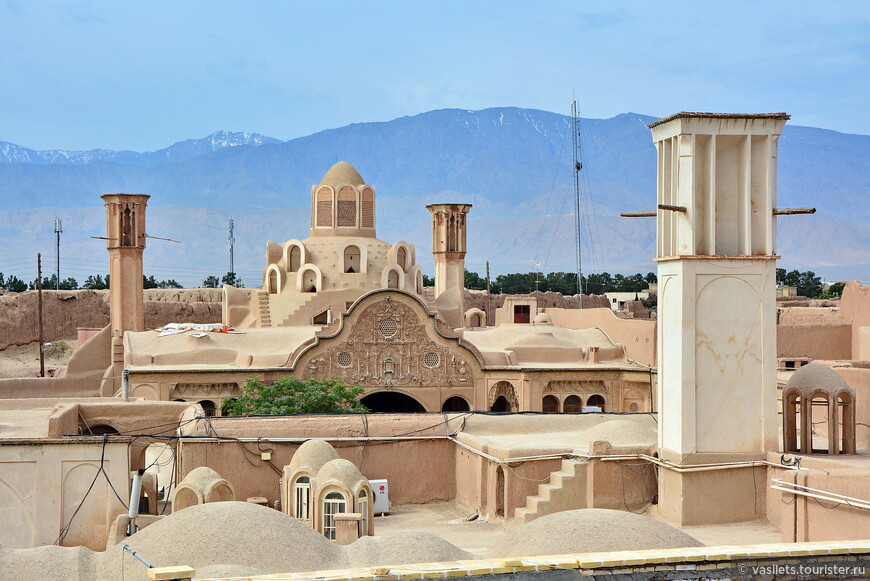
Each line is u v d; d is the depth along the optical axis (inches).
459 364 3272.6
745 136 1660.9
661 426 1727.4
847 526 1365.7
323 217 3855.8
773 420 1679.4
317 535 1129.4
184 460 1914.4
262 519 1097.4
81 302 5664.4
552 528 1061.1
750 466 1669.5
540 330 3548.2
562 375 3292.3
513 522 1782.7
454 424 2085.4
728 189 1685.5
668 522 1689.2
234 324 3727.9
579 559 745.6
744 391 1674.5
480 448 1929.1
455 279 4229.8
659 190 1733.5
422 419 2082.9
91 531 1663.4
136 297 3727.9
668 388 1702.8
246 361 3196.4
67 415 1797.5
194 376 3107.8
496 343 3538.4
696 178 1663.4
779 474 1636.3
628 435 1839.3
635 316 5757.9
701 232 1673.2
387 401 3469.5
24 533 1640.0
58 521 1649.9
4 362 4943.4
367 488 1674.5
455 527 1829.5
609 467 1781.5
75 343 5369.1
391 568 723.4
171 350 3253.0
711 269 1659.7
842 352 3324.3
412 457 2055.9
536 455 1828.2
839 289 7618.1
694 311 1657.2
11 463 1644.9
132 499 1279.5
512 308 4052.7
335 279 3690.9
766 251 1672.0
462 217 4232.3
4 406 2162.9
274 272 3708.2
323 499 1651.1
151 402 2075.5
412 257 3897.6
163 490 2139.5
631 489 1787.6
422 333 3248.0
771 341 1678.2
